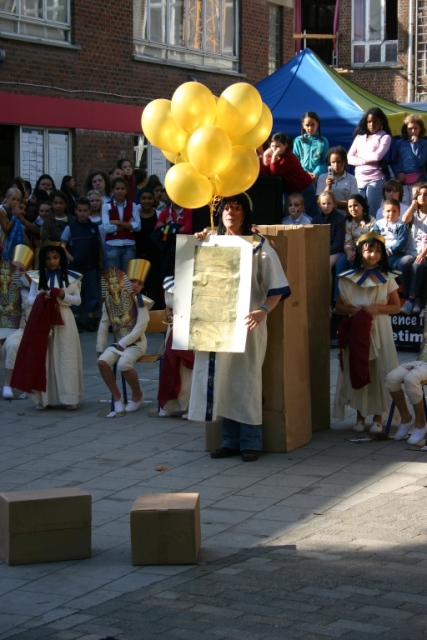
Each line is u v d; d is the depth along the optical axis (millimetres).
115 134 22594
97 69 21938
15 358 11391
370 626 5418
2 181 20297
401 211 14141
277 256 8586
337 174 15141
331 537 6895
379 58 34719
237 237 8398
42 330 10836
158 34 23969
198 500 6789
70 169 21516
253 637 5320
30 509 6633
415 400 9141
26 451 9406
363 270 9477
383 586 5984
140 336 10883
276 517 7375
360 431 9766
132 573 6402
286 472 8500
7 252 16109
